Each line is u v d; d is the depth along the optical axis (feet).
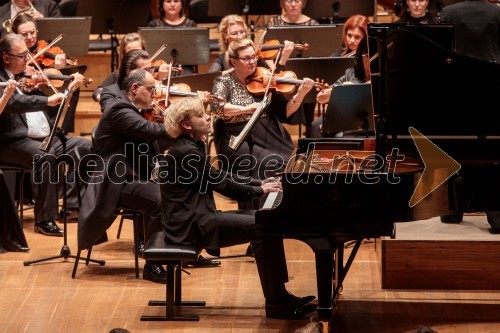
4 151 72.64
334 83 73.77
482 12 75.82
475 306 57.57
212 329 54.19
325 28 86.99
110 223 62.69
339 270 57.16
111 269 65.82
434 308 57.26
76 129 96.07
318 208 50.01
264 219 50.47
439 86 53.16
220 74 75.61
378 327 54.24
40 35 89.15
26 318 56.08
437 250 59.52
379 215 49.73
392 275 60.23
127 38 78.89
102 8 97.14
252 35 100.22
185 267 65.87
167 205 55.06
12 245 69.51
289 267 66.03
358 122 66.39
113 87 65.51
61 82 77.30
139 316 56.39
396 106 54.03
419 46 51.52
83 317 56.29
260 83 72.54
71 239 73.15
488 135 54.85
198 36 89.81
